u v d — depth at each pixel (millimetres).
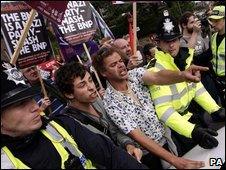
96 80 2664
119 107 2076
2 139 1521
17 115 1519
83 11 3076
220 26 3391
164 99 2121
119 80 2100
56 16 2428
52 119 1646
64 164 1550
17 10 2676
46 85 2861
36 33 2777
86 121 2025
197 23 3740
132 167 1607
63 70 2043
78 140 1615
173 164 1746
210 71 3318
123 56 2178
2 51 2703
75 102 2074
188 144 2162
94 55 2156
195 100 2359
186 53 2424
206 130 1918
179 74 1853
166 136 2178
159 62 2246
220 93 3082
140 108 2115
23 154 1521
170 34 2256
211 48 3438
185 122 2021
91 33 3111
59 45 3207
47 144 1561
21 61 2672
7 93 1503
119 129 2084
